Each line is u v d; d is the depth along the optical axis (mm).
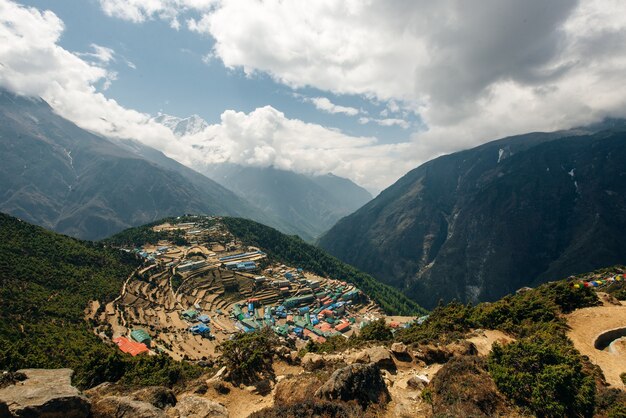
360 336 56281
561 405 23344
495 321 48875
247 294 148625
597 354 39344
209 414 23266
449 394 24766
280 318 134000
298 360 39188
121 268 135000
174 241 193000
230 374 33812
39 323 82875
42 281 104938
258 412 22625
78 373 47438
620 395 26047
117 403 20391
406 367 34719
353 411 21859
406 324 133000
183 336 103375
